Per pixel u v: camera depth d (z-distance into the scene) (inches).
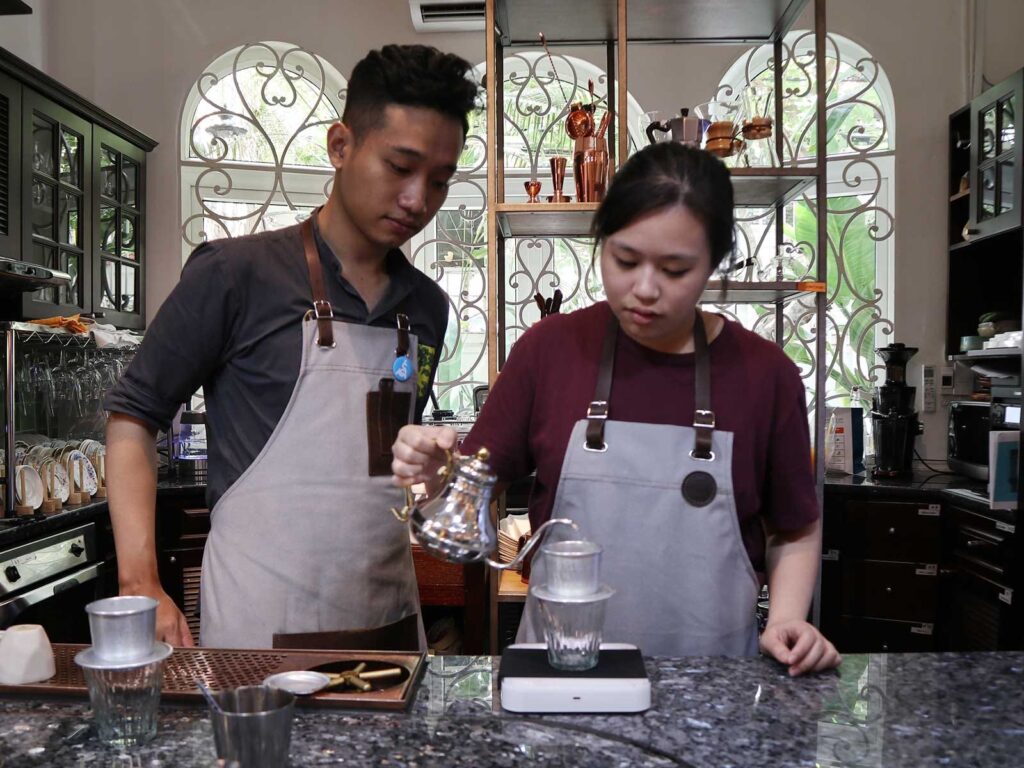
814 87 157.1
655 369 49.6
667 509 48.4
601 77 157.4
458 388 161.8
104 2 151.9
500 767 32.9
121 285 142.9
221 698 31.8
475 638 107.5
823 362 106.9
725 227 42.8
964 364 145.4
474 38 159.2
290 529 54.5
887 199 156.8
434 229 161.8
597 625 39.1
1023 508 112.6
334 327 55.5
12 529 99.5
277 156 159.9
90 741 35.0
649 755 33.9
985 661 45.0
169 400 55.4
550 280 159.0
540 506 51.6
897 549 133.0
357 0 159.2
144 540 53.2
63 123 122.2
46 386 124.9
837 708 38.6
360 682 39.4
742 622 49.5
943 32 153.5
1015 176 124.3
